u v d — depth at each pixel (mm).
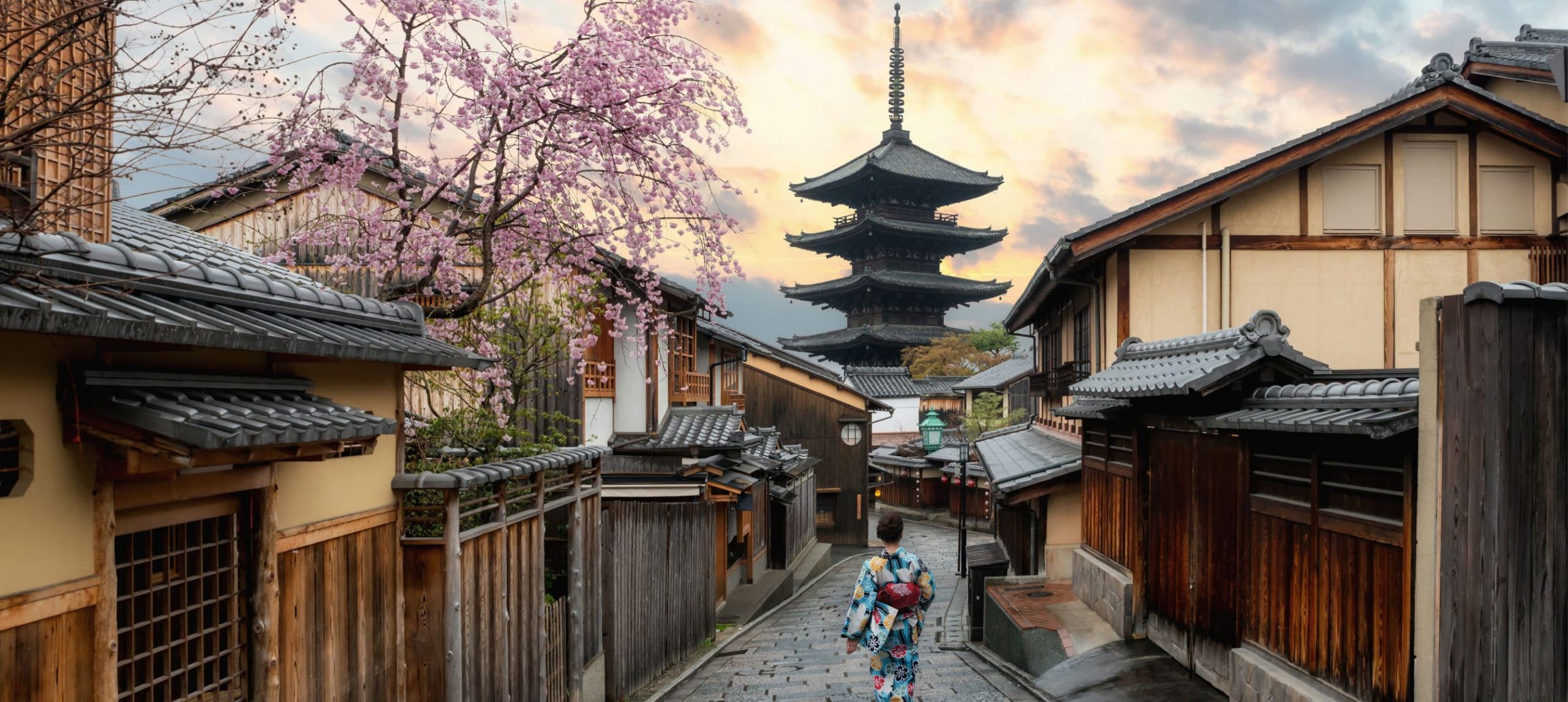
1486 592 4691
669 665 11789
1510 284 4758
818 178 63625
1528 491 4734
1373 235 14031
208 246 6652
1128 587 10016
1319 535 6297
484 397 10133
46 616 3350
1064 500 13719
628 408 14609
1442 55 13883
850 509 30375
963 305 66312
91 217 4512
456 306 8414
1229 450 7746
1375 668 5605
